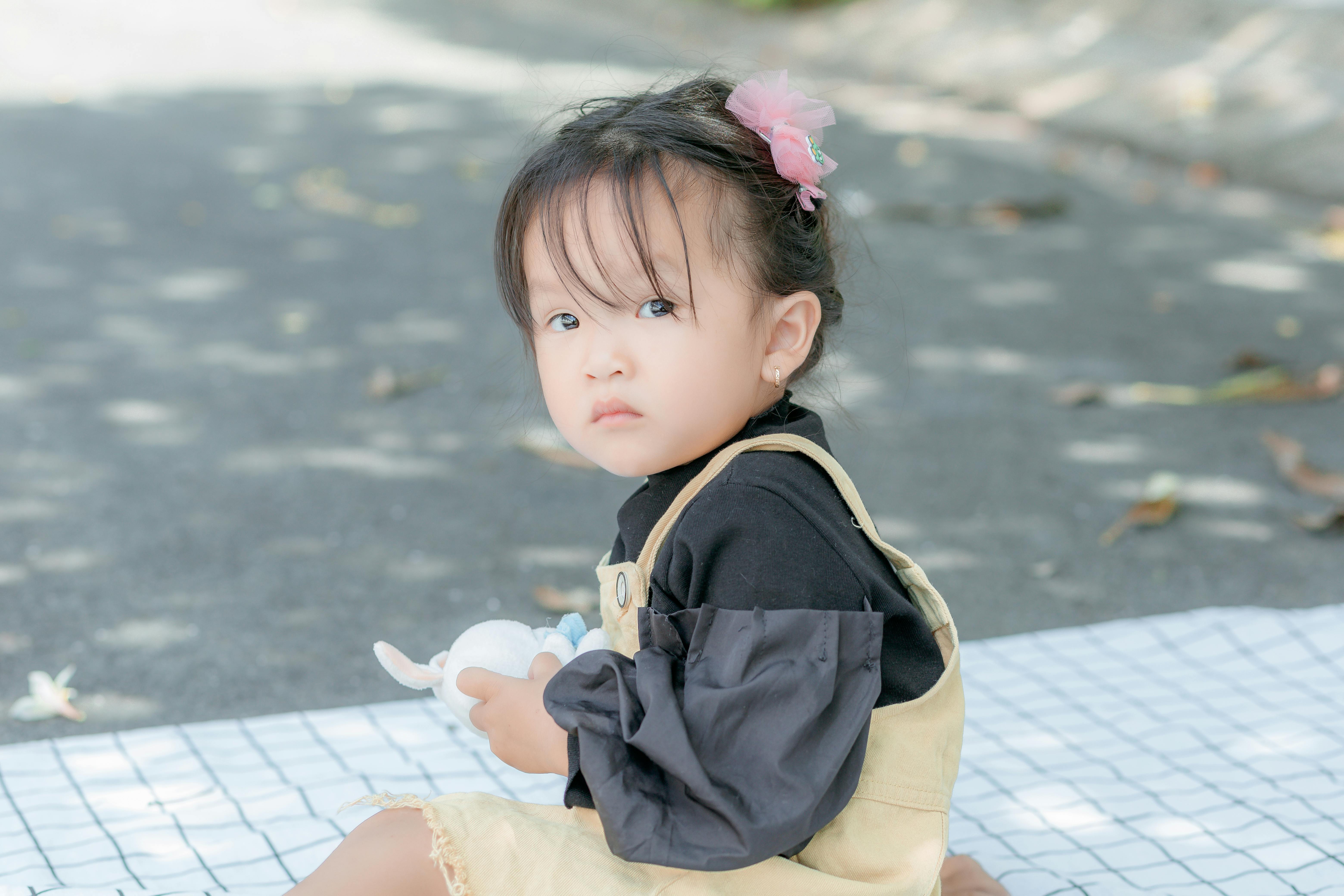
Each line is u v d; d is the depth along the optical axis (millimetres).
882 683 1276
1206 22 7133
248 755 2006
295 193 5809
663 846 1105
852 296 2221
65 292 4445
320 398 3602
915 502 2984
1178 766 2004
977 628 2469
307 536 2797
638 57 8586
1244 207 5387
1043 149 6324
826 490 1298
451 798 1294
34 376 3695
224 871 1713
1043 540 2809
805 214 1368
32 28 10430
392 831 1263
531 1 11414
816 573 1208
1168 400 3562
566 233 1265
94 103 7746
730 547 1215
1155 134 6254
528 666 1348
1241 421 3418
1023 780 1979
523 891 1226
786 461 1288
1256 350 3883
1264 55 6625
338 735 2072
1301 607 2533
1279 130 5902
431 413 3508
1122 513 2928
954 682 1310
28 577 2582
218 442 3289
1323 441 3273
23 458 3154
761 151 1331
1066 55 7359
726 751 1129
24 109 7504
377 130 7023
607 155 1271
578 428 1306
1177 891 1694
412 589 2582
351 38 9961
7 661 2283
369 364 3854
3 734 2080
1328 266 4660
